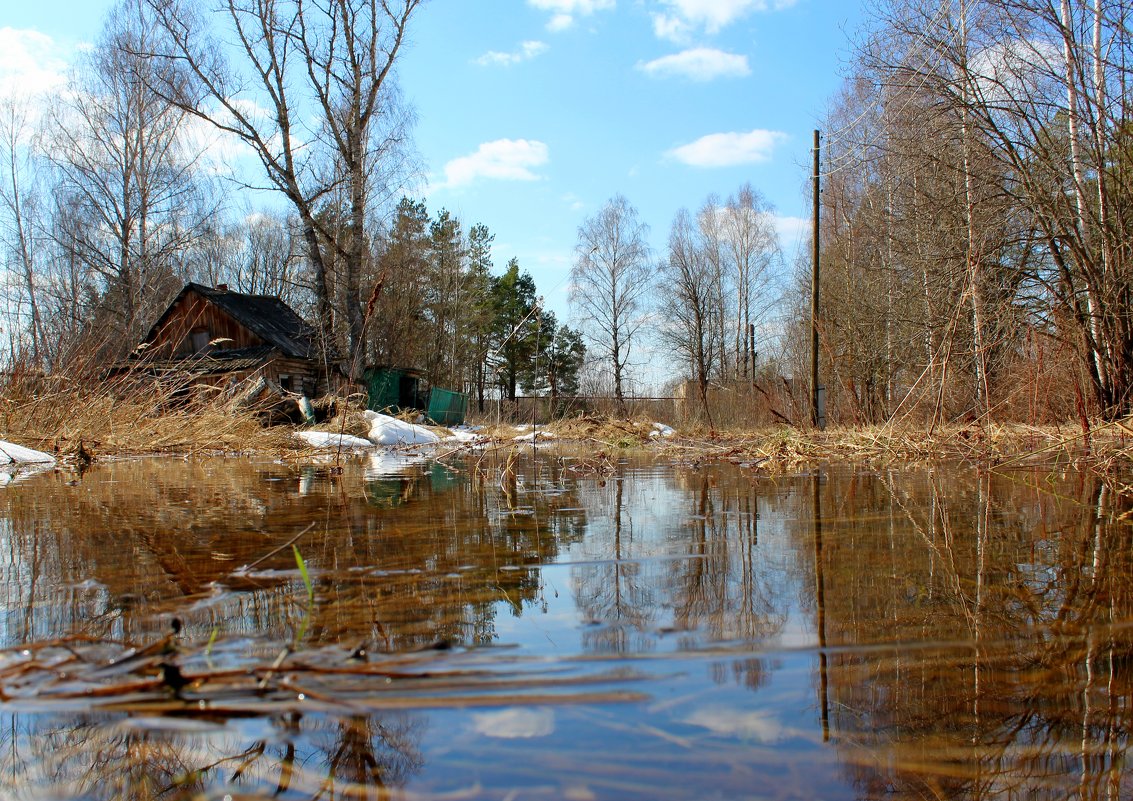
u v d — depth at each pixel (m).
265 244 41.91
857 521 2.61
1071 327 7.71
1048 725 0.89
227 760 0.82
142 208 22.59
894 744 0.83
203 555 2.02
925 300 10.62
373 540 2.28
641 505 3.20
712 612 1.39
